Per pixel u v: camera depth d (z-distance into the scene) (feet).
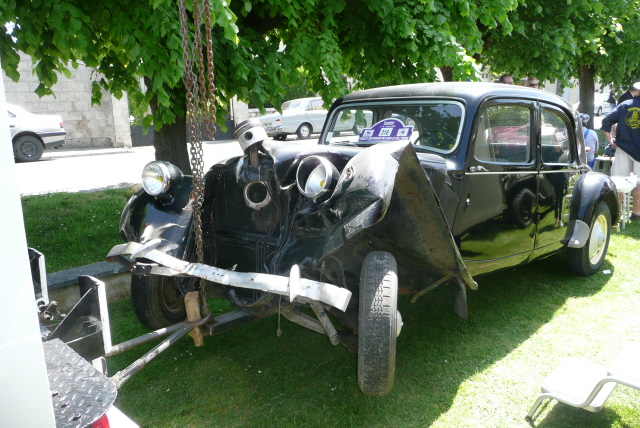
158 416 9.01
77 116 60.90
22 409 4.02
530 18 25.85
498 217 11.80
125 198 25.40
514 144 12.32
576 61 33.19
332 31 17.84
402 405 9.16
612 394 9.41
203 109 8.30
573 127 14.71
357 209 7.79
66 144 60.64
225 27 11.76
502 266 12.54
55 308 8.62
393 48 18.72
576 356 10.80
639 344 8.76
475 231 11.30
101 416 4.82
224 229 10.91
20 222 3.94
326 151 9.82
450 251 9.12
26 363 4.02
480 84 11.93
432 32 17.38
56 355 6.01
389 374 7.99
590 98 39.37
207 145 59.67
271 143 9.91
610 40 31.94
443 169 9.95
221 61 15.07
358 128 13.09
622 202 20.39
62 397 5.07
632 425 8.48
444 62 17.58
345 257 9.57
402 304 13.79
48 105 59.11
